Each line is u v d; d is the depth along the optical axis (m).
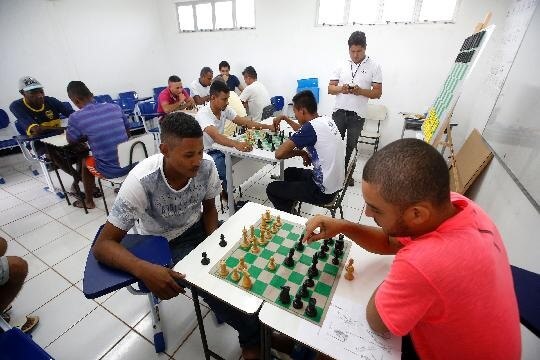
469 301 0.60
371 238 1.06
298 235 1.27
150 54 5.99
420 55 3.86
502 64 2.65
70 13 4.76
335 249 1.11
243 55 5.31
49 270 2.12
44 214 2.88
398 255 0.71
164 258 1.08
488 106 2.79
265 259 1.12
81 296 1.89
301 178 2.53
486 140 2.48
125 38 5.53
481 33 2.15
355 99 3.33
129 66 5.71
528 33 2.04
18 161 4.25
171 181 1.27
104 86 5.45
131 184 1.18
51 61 4.70
